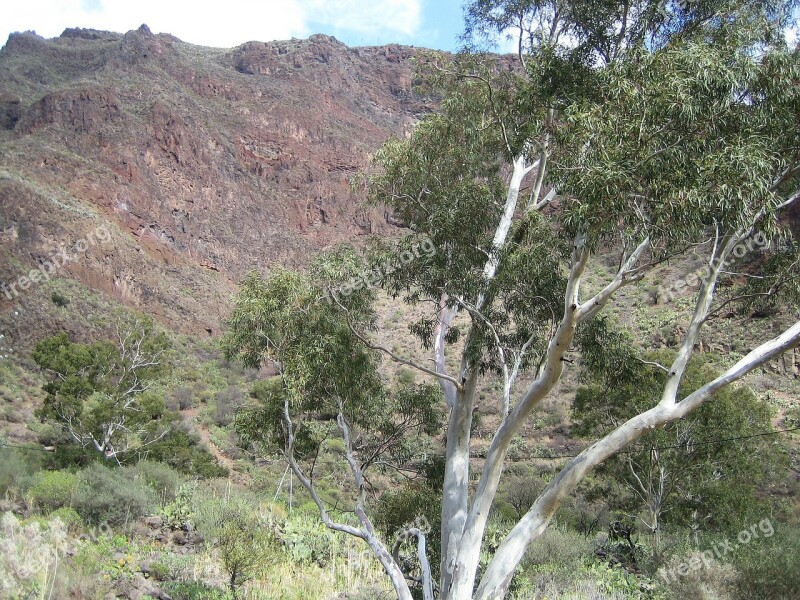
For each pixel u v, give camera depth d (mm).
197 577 11734
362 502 10688
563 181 8961
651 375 15977
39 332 57875
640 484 21938
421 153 12531
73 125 103250
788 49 10266
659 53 9023
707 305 10148
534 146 12352
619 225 8734
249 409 11727
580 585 13352
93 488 15234
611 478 25203
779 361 39812
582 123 8867
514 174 12508
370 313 11570
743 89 9383
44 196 77688
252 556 11656
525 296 10547
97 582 9664
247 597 11094
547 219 10820
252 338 10992
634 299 46969
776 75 9305
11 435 34000
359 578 12906
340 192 129875
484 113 13086
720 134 9117
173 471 21750
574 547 16047
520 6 13000
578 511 26484
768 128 9633
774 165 10117
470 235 11000
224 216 111938
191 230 103875
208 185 113375
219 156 122312
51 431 34750
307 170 131875
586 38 11133
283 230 118562
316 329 10906
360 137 152875
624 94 8852
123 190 95312
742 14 10648
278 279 10922
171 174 109188
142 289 79000
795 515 25422
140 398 32969
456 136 12891
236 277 103250
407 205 12539
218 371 67250
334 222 124250
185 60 147375
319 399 11297
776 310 11430
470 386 10648
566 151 9828
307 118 146375
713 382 9203
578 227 8531
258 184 125250
